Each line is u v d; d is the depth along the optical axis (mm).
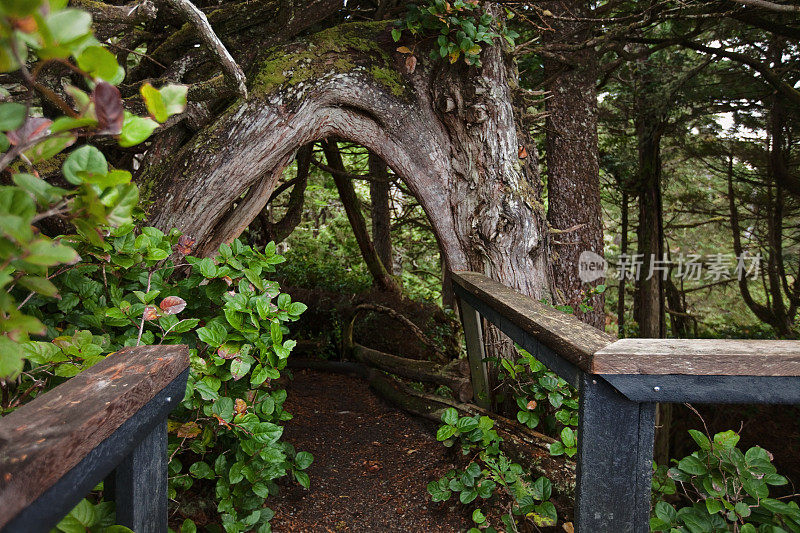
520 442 3064
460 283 3520
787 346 1683
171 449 2283
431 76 3676
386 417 4445
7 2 629
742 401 1611
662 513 1919
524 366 3172
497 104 3617
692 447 8336
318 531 2746
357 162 9398
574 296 5652
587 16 5586
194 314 2668
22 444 909
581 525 1691
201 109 3396
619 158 8766
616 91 8328
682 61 7531
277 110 3387
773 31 5535
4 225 736
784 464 7254
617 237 12961
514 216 3648
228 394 2508
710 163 9305
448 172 3748
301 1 3516
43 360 1789
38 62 739
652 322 8562
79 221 883
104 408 1075
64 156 3029
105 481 1513
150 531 1374
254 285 2590
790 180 8016
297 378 5816
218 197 3359
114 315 2166
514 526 2482
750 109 7684
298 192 5547
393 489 3209
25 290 2234
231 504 2328
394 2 4145
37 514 875
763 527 1794
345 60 3566
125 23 2881
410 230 11695
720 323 11383
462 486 2693
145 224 3291
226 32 3604
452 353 5414
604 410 1661
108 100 801
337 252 11312
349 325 6168
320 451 3771
